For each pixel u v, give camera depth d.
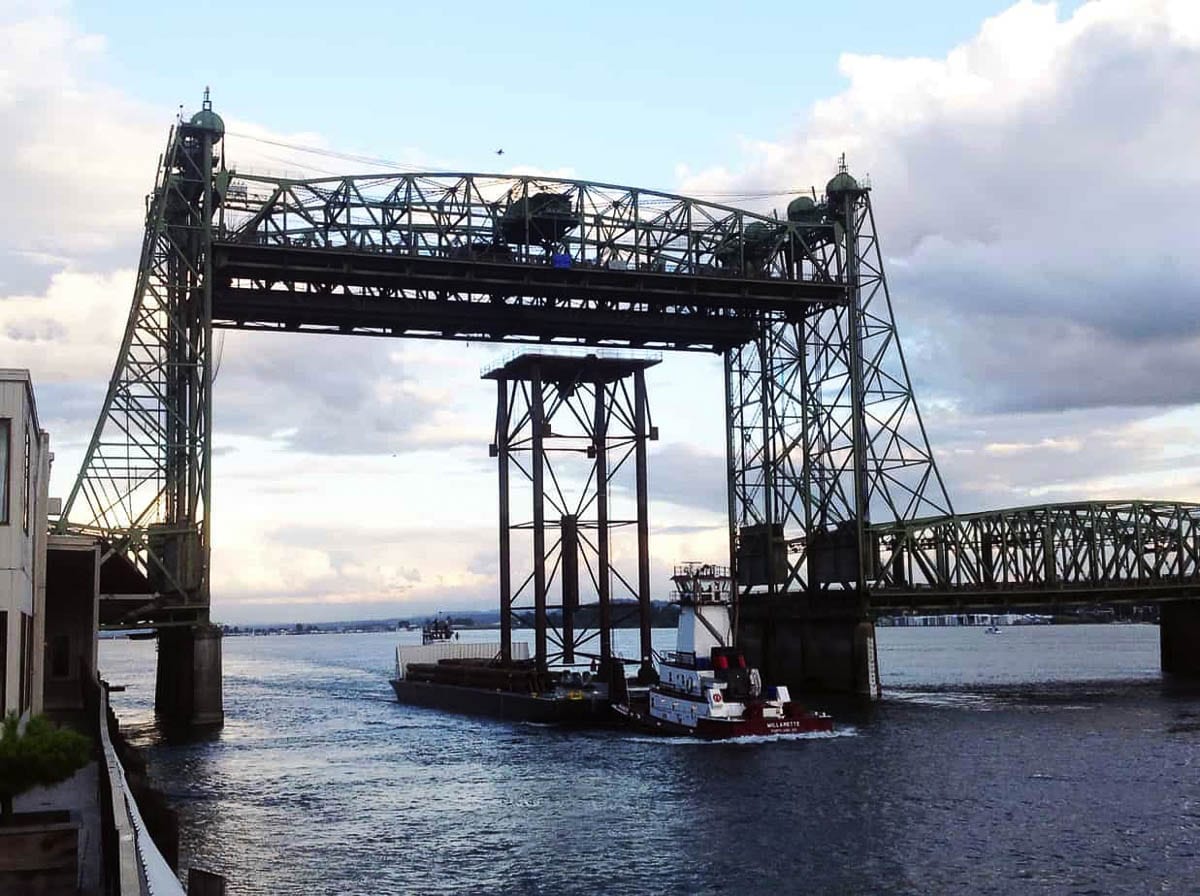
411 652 132.75
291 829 51.59
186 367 92.88
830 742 76.69
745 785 60.88
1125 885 41.06
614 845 47.91
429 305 101.94
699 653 84.50
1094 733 80.12
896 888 41.00
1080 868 43.31
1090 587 120.56
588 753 74.25
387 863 45.19
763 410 118.19
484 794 60.19
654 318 110.19
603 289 103.44
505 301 104.88
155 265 92.50
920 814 52.81
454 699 108.31
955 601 115.88
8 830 25.98
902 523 113.19
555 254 101.69
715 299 108.25
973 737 78.50
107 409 89.69
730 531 120.06
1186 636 145.38
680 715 82.00
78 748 28.77
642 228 106.19
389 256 95.56
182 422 92.06
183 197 92.56
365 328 104.06
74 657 68.44
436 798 59.25
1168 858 44.53
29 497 41.97
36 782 28.38
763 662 121.19
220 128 93.19
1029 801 55.47
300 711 113.94
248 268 94.06
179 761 73.88
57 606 68.62
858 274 113.12
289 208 95.69
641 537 108.62
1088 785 59.47
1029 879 41.94
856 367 112.38
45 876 24.81
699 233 108.88
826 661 115.12
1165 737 77.38
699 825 51.38
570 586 108.44
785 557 118.81
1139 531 124.69
